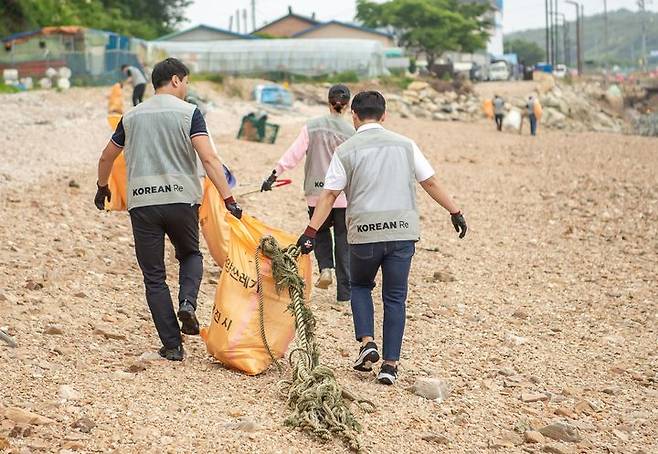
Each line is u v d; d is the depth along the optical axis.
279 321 6.35
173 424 5.20
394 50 73.62
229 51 59.06
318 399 5.42
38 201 12.15
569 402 6.50
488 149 28.47
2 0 50.06
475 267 11.37
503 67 83.50
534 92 66.00
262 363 6.30
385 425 5.62
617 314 9.46
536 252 12.59
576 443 5.67
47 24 53.56
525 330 8.62
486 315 9.04
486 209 16.06
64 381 5.73
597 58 197.50
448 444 5.45
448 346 7.78
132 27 68.19
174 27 82.19
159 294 6.40
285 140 25.77
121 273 9.02
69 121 24.91
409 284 10.13
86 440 4.85
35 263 8.82
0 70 43.88
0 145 18.48
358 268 6.41
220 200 6.87
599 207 16.30
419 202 16.62
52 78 42.81
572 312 9.45
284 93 43.25
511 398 6.49
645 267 11.85
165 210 6.26
